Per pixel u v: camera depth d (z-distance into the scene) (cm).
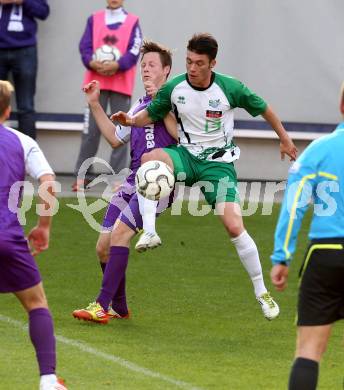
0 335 2833
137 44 4991
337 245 2061
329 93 5488
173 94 3045
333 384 2462
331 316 2070
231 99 3058
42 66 5434
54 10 5400
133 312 3198
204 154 3059
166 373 2503
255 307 3316
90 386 2366
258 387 2402
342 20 5434
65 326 2969
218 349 2775
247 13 5406
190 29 5400
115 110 5016
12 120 5394
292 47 5450
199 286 3581
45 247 2286
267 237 4416
